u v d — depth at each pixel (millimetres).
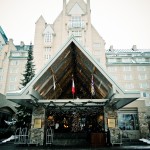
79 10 54406
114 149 12555
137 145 15383
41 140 15078
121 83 61438
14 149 12812
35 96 14195
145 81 61906
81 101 15375
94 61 13930
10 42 64812
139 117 26016
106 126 15914
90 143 15875
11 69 61344
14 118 30156
